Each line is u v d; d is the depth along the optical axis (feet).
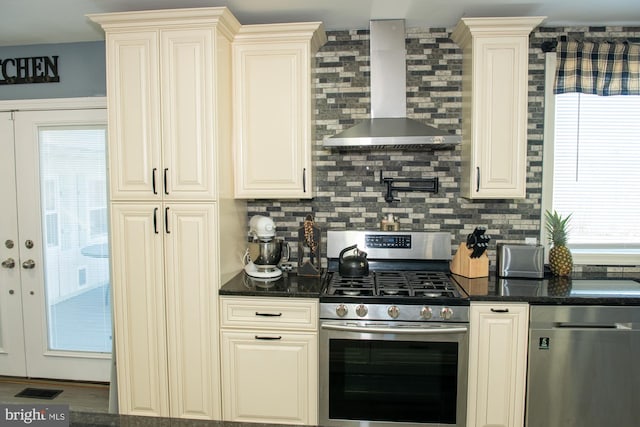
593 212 9.07
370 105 8.86
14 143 9.81
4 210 9.97
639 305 6.95
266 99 8.21
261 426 3.16
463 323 7.08
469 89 8.21
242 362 7.55
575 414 7.14
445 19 8.41
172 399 7.79
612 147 8.96
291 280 8.23
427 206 9.12
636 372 7.04
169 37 7.42
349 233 8.98
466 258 8.41
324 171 9.26
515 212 8.98
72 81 9.53
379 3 7.65
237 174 8.35
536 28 8.71
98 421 3.07
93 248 9.91
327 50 9.07
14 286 10.05
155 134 7.54
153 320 7.74
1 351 10.14
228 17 7.50
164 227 7.61
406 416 7.20
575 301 6.99
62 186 9.84
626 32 8.70
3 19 8.16
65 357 10.08
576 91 8.61
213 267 7.55
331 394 7.29
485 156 8.05
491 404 7.21
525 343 7.11
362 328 7.04
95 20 7.39
